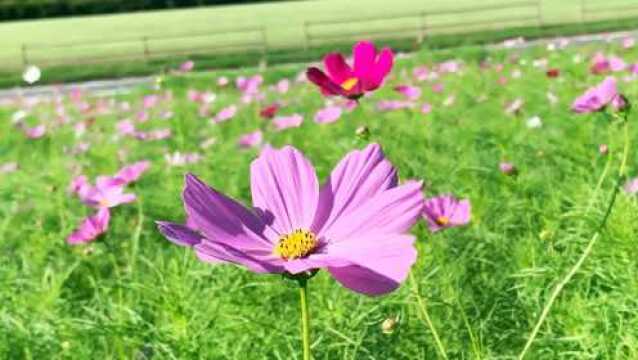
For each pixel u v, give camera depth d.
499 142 4.98
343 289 2.64
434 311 2.43
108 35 34.81
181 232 1.07
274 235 1.20
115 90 18.80
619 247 2.57
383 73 1.71
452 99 7.12
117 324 2.48
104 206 2.99
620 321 2.22
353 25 30.47
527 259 2.82
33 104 13.60
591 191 3.16
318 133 6.39
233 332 2.44
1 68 25.78
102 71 22.64
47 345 2.57
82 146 7.01
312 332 2.43
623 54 11.34
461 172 4.12
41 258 3.61
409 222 1.13
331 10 37.81
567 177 3.79
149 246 3.67
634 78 6.56
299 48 24.73
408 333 2.33
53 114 11.80
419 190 1.14
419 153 4.79
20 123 9.41
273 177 1.26
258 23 35.06
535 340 2.27
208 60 23.27
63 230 3.99
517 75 8.89
